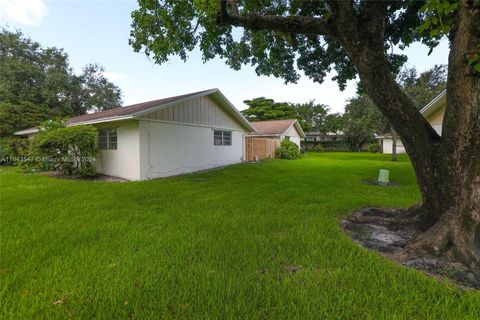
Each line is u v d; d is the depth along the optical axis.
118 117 7.62
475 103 2.37
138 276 2.07
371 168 11.45
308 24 3.50
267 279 2.04
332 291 1.87
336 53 6.26
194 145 10.30
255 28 3.86
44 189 6.04
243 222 3.55
